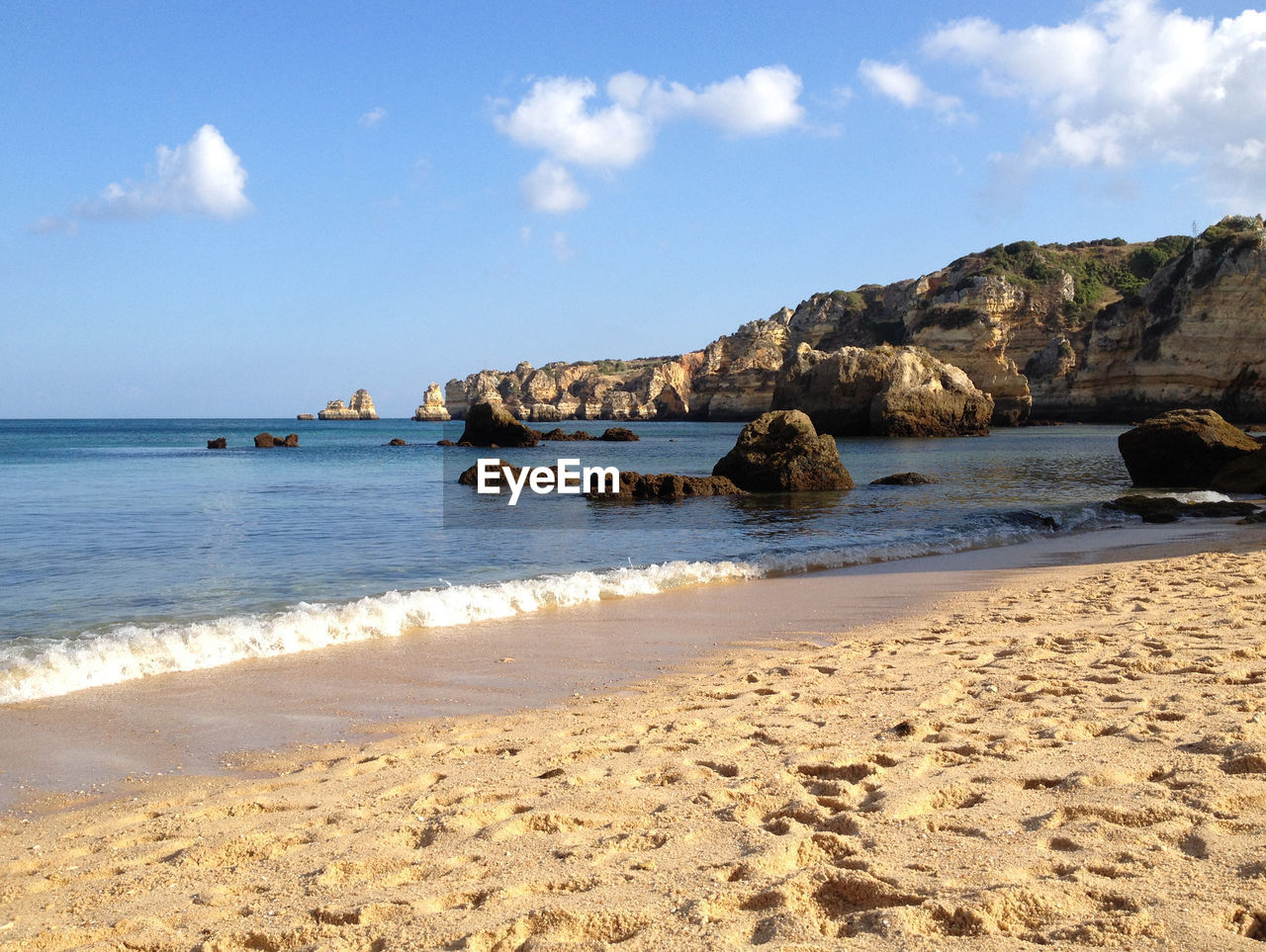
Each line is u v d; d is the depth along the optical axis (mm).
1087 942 2590
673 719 5859
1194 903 2783
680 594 11281
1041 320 104562
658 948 2682
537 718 6102
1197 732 4734
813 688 6480
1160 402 81125
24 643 8352
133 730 5941
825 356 81938
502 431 61156
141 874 3617
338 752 5438
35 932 3098
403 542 16250
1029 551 15039
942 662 7141
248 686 7023
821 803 3988
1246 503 19938
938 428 69688
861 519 20125
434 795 4406
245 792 4738
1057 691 5969
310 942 2879
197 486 28828
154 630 8664
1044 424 90312
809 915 2863
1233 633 7543
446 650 8227
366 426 135000
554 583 11117
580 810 4090
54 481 30672
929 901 2848
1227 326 76625
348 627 8906
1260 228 82000
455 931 2871
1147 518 19078
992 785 4105
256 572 12680
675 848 3525
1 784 4953
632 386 156000
